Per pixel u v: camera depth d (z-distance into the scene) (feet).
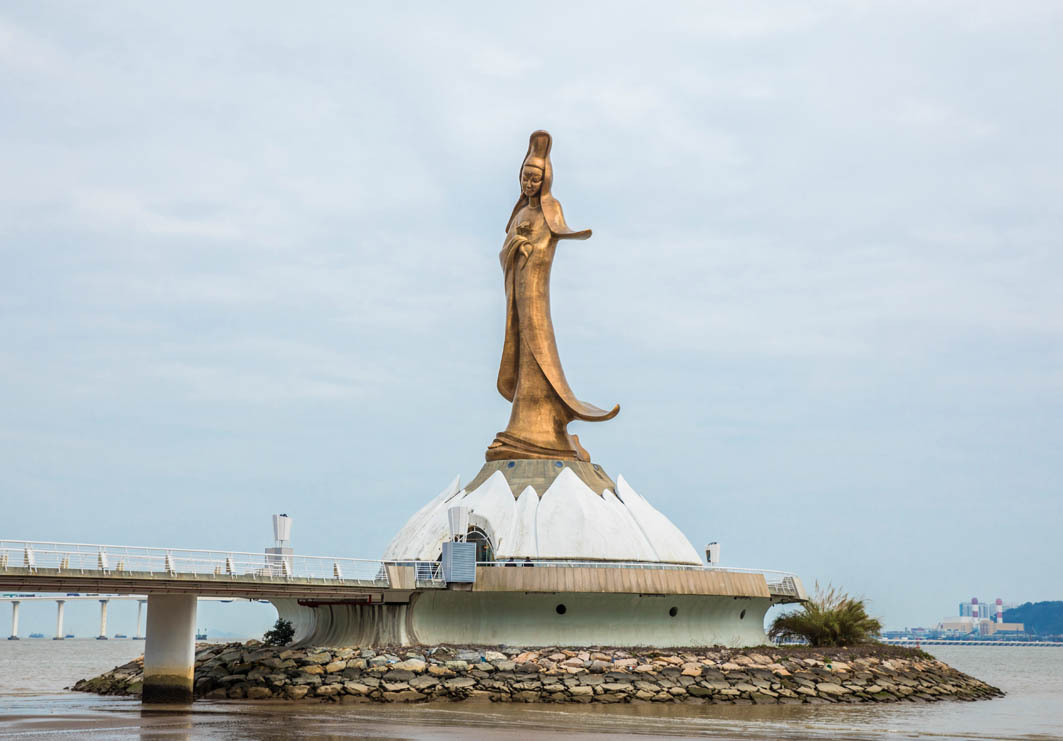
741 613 188.44
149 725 116.88
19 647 647.56
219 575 138.72
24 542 120.16
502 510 179.52
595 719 128.06
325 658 158.61
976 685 190.39
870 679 168.25
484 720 124.77
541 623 169.99
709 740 107.55
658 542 184.75
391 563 161.07
